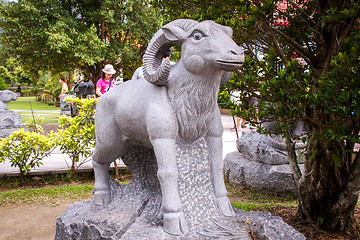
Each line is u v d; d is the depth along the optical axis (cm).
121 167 557
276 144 460
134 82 254
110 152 263
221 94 380
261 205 402
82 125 564
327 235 327
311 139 292
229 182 507
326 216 337
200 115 216
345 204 320
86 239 234
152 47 220
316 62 310
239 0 270
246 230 217
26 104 2333
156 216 236
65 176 553
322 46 305
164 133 211
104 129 259
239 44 305
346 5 270
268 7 240
